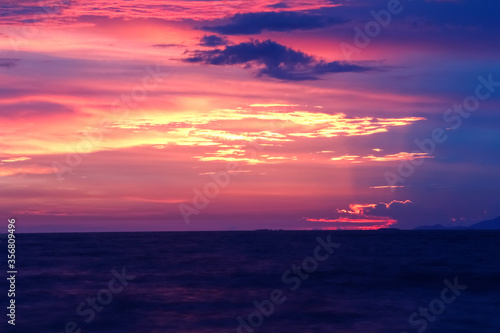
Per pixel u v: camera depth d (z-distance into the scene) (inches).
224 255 3213.6
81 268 2361.0
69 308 1330.0
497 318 1199.6
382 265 2512.3
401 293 1611.7
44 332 1059.9
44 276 2041.1
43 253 3400.6
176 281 1894.7
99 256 3122.5
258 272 2187.5
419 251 3619.6
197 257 3031.5
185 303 1409.9
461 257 3034.0
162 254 3314.5
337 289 1691.7
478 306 1363.2
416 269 2316.7
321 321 1158.3
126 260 2807.6
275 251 3627.0
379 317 1208.2
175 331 1063.0
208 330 1067.9
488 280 1923.0
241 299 1478.8
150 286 1758.1
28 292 1611.7
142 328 1089.4
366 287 1744.6
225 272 2185.0
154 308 1331.2
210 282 1871.3
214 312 1273.4
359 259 2881.4
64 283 1835.6
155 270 2274.9
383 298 1508.4
